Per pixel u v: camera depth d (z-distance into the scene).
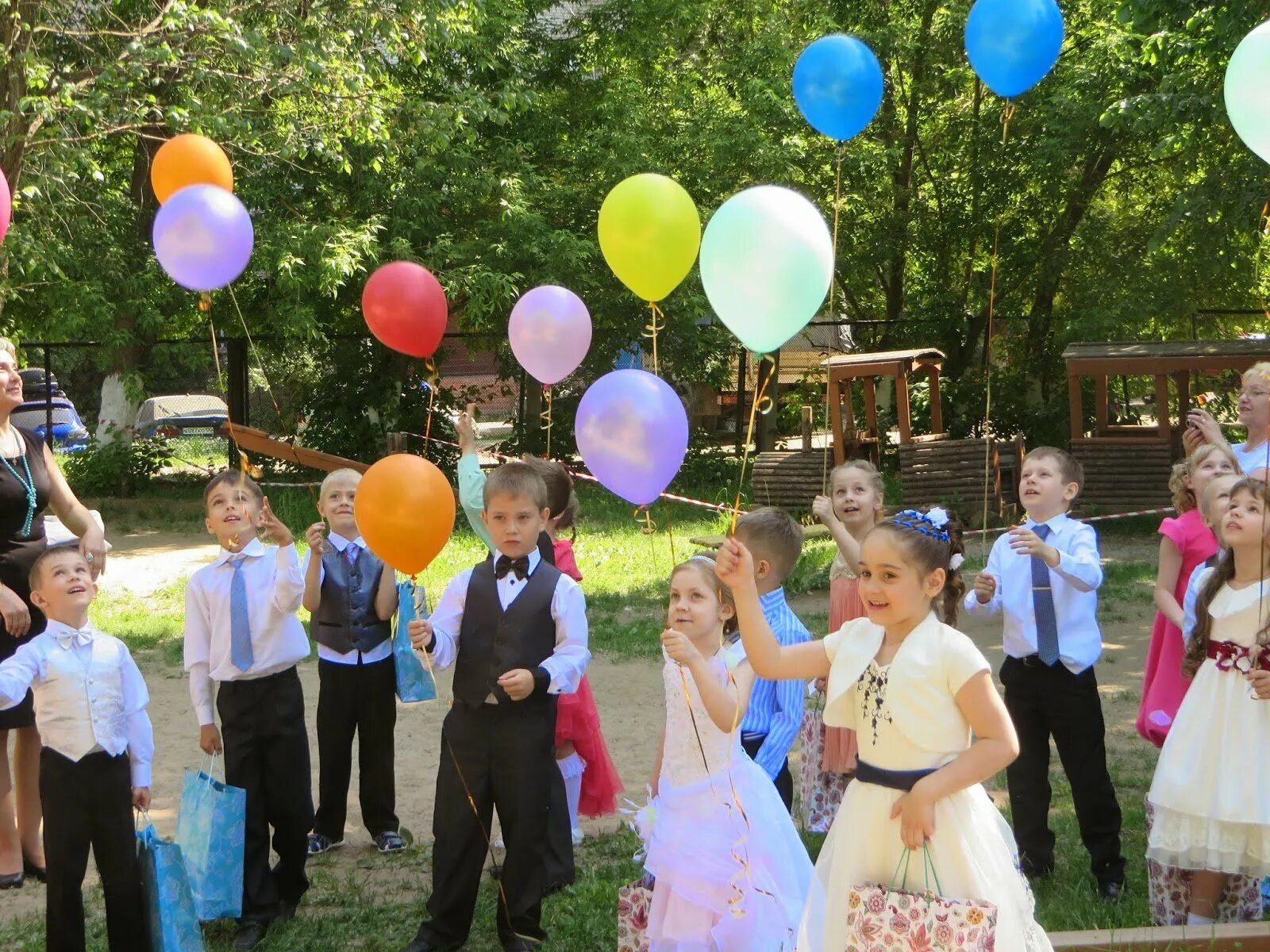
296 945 4.41
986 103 20.34
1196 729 3.94
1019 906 3.17
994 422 20.08
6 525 4.94
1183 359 14.34
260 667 4.61
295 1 13.07
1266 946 3.62
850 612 5.02
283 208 16.09
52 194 13.87
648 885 3.76
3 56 11.60
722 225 3.56
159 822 5.70
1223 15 11.40
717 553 3.57
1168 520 4.85
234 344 18.30
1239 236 15.33
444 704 7.72
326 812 5.39
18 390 4.93
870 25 19.48
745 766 3.68
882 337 21.59
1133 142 17.67
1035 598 4.68
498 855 5.20
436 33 13.86
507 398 23.73
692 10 19.00
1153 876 4.14
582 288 17.25
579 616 4.34
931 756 3.11
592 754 5.20
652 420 3.65
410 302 4.75
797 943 3.31
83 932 4.12
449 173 16.50
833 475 5.14
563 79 19.62
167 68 12.65
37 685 4.05
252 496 4.75
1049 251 19.64
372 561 5.34
